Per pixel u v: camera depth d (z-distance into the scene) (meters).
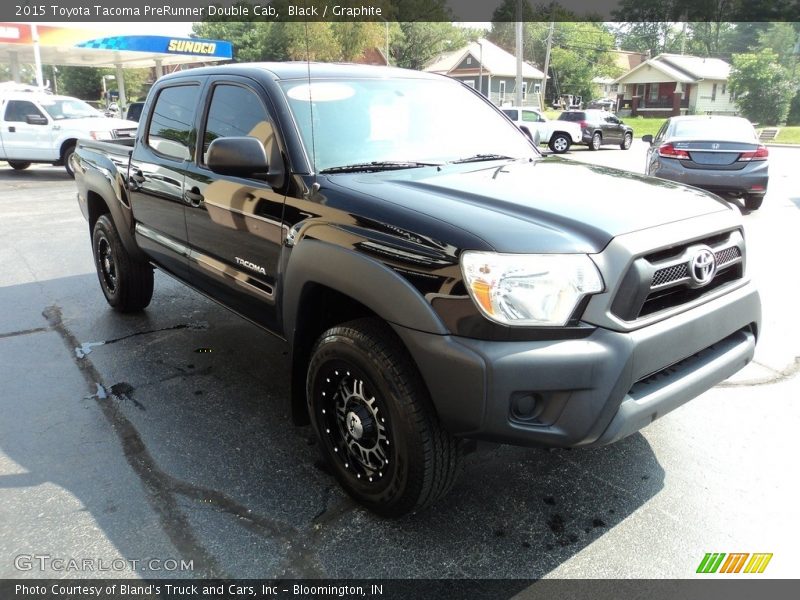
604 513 2.78
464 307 2.23
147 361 4.35
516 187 2.79
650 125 46.22
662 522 2.71
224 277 3.55
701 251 2.53
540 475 3.05
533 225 2.35
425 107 3.60
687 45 75.44
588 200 2.64
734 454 3.21
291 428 3.48
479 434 2.28
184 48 26.94
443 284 2.27
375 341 2.48
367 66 3.77
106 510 2.79
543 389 2.20
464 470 3.10
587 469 3.10
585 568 2.46
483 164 3.29
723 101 58.81
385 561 2.49
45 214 10.18
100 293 5.90
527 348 2.20
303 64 3.60
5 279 6.38
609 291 2.27
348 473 2.77
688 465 3.12
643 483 2.98
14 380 4.07
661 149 10.12
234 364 4.30
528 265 2.21
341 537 2.62
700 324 2.51
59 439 3.36
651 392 2.42
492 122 3.86
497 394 2.20
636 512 2.78
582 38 70.44
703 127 10.60
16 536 2.62
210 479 3.01
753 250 7.33
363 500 2.72
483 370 2.19
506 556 2.52
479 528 2.68
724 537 2.62
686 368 2.59
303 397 3.08
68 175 15.50
